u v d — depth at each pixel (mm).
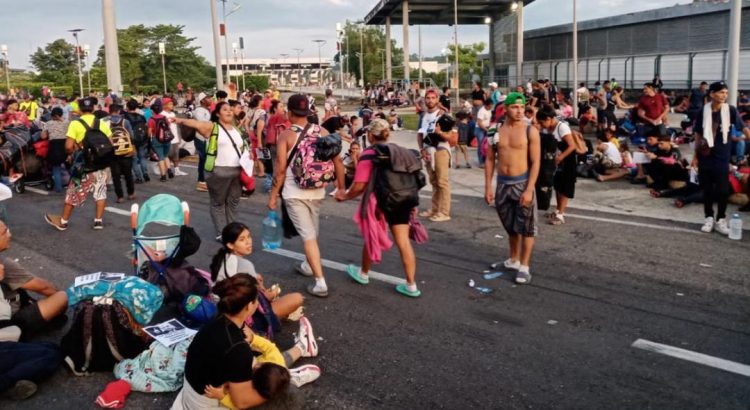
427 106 9898
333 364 5031
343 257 7863
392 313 6027
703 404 4348
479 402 4430
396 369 4926
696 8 33469
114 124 11828
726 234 8289
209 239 8836
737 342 5246
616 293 6395
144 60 84188
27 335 5367
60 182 13039
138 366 4746
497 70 52469
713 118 8094
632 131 17672
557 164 8836
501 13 50156
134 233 5840
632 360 4984
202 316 5082
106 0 20219
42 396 4664
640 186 11766
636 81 38250
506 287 6656
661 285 6574
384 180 6113
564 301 6223
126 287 4910
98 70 74812
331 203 11180
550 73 46281
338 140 6312
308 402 4473
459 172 14516
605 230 8742
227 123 8141
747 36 30719
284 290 6719
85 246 8633
